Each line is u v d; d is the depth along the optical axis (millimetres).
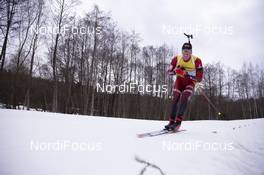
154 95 33969
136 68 32062
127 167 2348
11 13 17797
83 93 25109
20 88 22234
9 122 3742
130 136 3424
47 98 27578
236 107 46562
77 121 4590
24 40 19516
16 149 2424
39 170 2057
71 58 21031
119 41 25234
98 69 22469
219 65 41125
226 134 4727
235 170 2939
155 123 5605
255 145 4430
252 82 44062
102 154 2549
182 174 2453
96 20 19906
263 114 45750
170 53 32812
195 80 4289
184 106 4090
